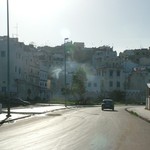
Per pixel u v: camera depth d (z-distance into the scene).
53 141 17.94
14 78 97.06
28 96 107.88
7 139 18.73
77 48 179.00
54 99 122.38
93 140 18.44
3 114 42.16
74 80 108.44
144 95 130.12
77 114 45.53
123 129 25.31
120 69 132.62
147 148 15.91
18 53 100.69
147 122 33.31
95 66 154.50
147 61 161.12
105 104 62.28
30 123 30.20
